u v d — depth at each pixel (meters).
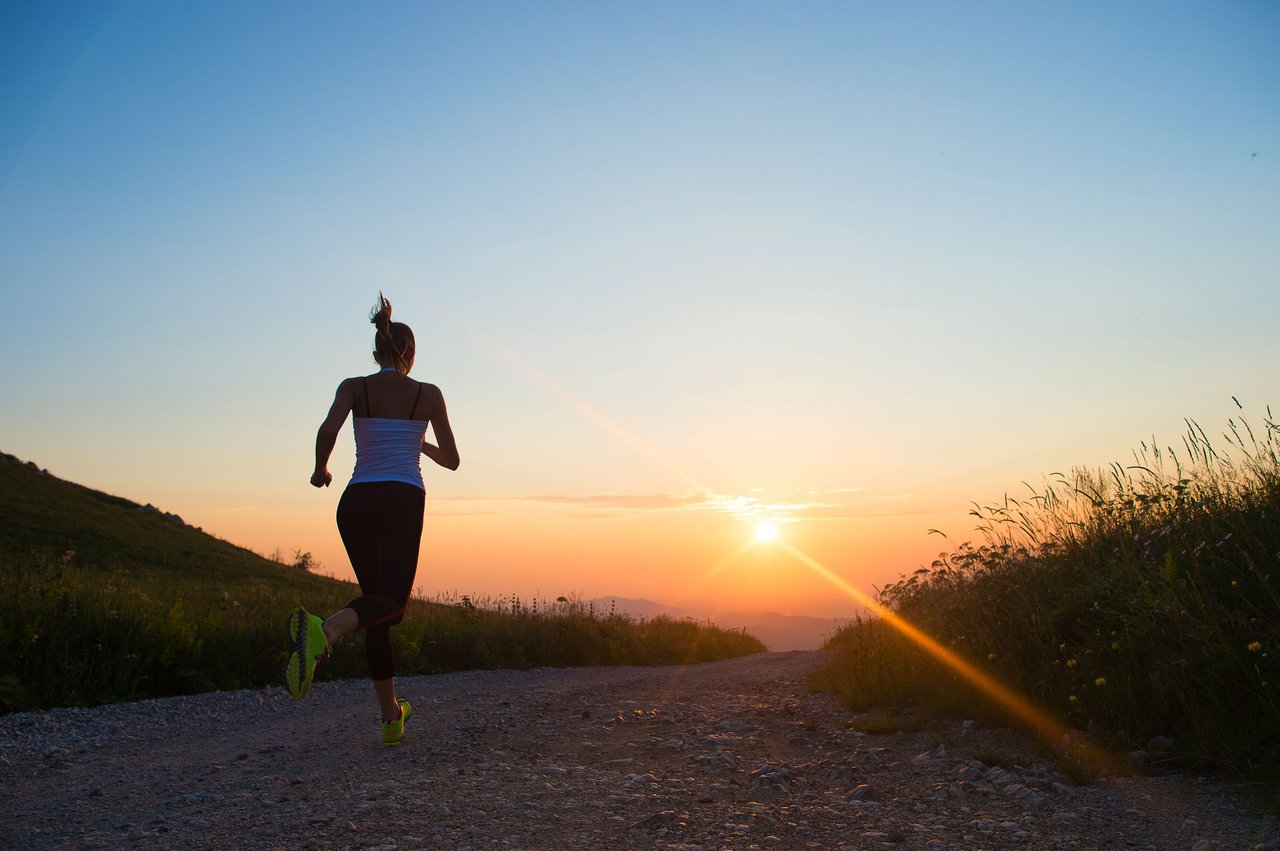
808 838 3.09
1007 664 5.23
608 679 11.10
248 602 13.86
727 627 22.22
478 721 5.94
